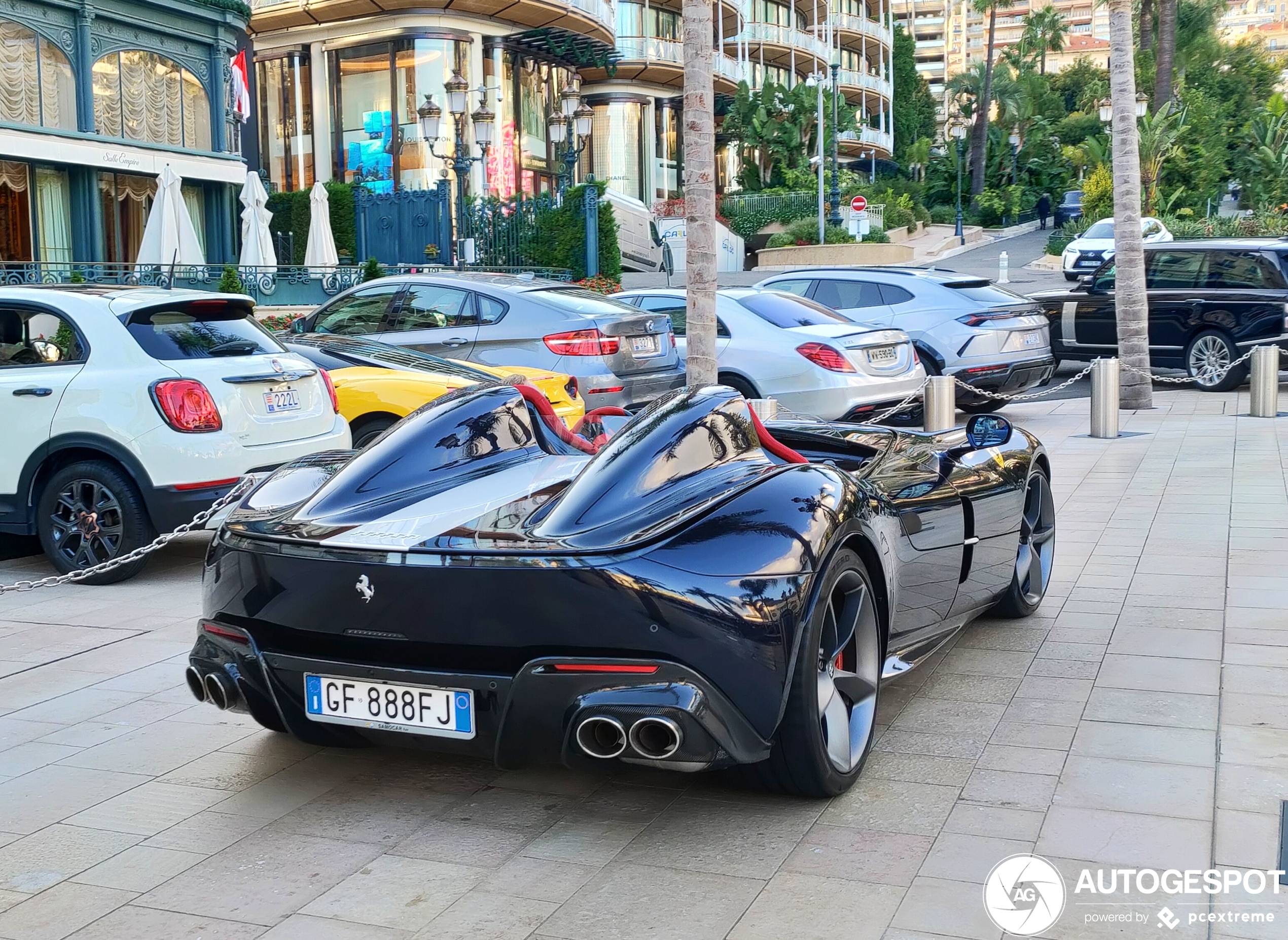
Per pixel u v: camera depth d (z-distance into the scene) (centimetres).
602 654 300
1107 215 4497
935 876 295
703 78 769
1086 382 1560
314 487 389
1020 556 529
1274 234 3406
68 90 2220
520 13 3497
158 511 625
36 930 283
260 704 352
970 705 421
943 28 14462
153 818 346
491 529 322
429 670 314
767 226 5244
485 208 2498
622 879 300
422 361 841
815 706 321
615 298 1123
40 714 438
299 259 2812
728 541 313
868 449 473
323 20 3491
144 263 1897
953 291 1202
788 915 279
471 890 297
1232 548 648
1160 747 374
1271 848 304
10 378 646
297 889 301
